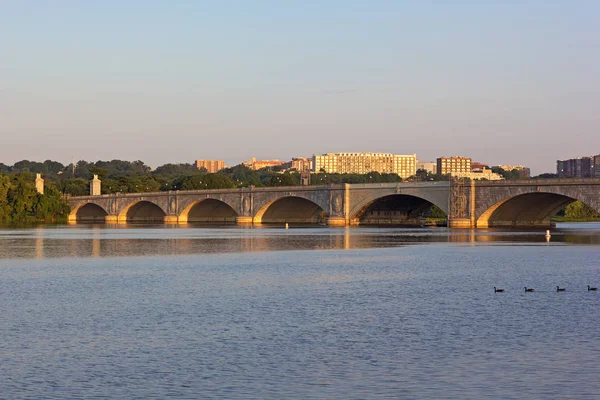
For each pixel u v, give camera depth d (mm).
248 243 151750
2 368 43469
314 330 53625
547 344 48812
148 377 41688
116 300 68188
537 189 182375
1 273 92000
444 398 38000
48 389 39562
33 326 55500
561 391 39031
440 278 84938
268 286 78062
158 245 146250
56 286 78688
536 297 69000
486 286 77250
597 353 46281
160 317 59094
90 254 122625
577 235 176000
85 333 52906
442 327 54531
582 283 79250
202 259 112250
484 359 45125
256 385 40156
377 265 101000
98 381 40969
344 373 42344
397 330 53531
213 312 61375
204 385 40188
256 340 50344
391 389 39438
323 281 82500
